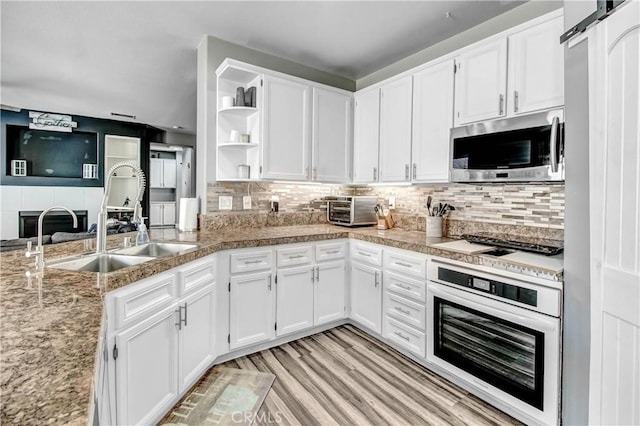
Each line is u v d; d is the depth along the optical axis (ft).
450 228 8.69
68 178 18.06
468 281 6.10
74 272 4.45
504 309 5.54
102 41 9.12
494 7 7.36
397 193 10.41
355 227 10.37
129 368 4.45
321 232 9.02
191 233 8.44
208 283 6.71
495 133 6.48
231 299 7.32
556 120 5.47
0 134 16.40
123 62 10.64
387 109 9.39
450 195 8.80
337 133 10.19
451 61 7.67
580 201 4.36
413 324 7.34
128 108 16.48
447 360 6.58
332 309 9.03
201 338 6.48
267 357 7.66
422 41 8.95
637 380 3.47
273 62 9.82
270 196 10.21
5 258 5.35
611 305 3.85
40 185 17.37
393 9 7.45
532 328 5.13
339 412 5.72
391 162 9.26
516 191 7.39
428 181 8.21
